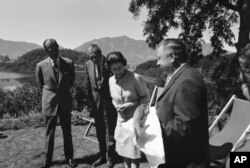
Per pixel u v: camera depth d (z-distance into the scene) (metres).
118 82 4.74
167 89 2.97
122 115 4.66
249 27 14.60
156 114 3.12
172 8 16.56
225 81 15.94
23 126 9.38
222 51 17.02
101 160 6.04
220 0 15.93
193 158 2.93
